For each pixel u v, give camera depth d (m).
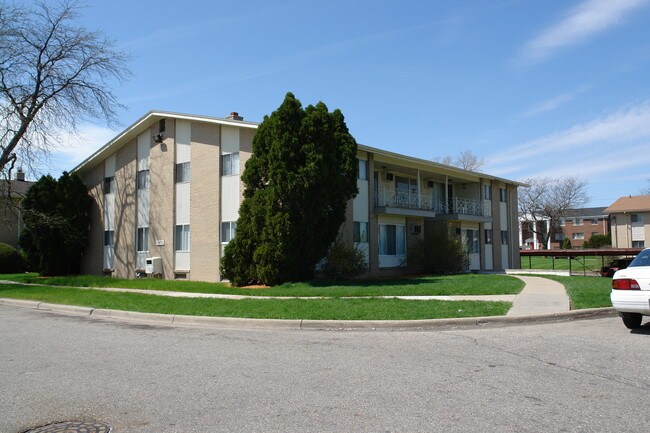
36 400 5.33
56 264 28.00
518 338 8.56
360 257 20.75
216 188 21.94
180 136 23.69
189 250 22.80
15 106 25.36
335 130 19.34
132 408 5.05
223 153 21.97
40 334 9.64
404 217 26.38
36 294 17.16
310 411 4.88
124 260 26.31
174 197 23.59
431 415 4.71
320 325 10.10
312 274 19.31
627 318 9.10
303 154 17.84
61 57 25.94
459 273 26.45
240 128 21.41
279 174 17.39
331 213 18.88
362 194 23.52
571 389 5.48
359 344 8.28
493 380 5.89
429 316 10.34
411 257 25.73
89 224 29.06
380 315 10.51
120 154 27.22
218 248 21.66
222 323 10.80
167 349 8.02
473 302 12.30
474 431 4.30
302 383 5.88
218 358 7.30
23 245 28.09
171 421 4.66
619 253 28.03
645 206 57.59
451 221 28.95
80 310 13.34
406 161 25.31
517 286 16.52
